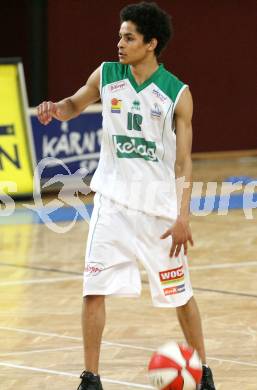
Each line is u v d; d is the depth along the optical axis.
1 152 24.08
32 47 29.39
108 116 10.51
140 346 12.98
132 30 10.25
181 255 10.66
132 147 10.46
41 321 14.27
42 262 18.25
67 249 19.42
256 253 19.16
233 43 32.84
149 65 10.38
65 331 13.72
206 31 32.38
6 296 15.76
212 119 32.81
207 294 15.92
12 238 20.47
